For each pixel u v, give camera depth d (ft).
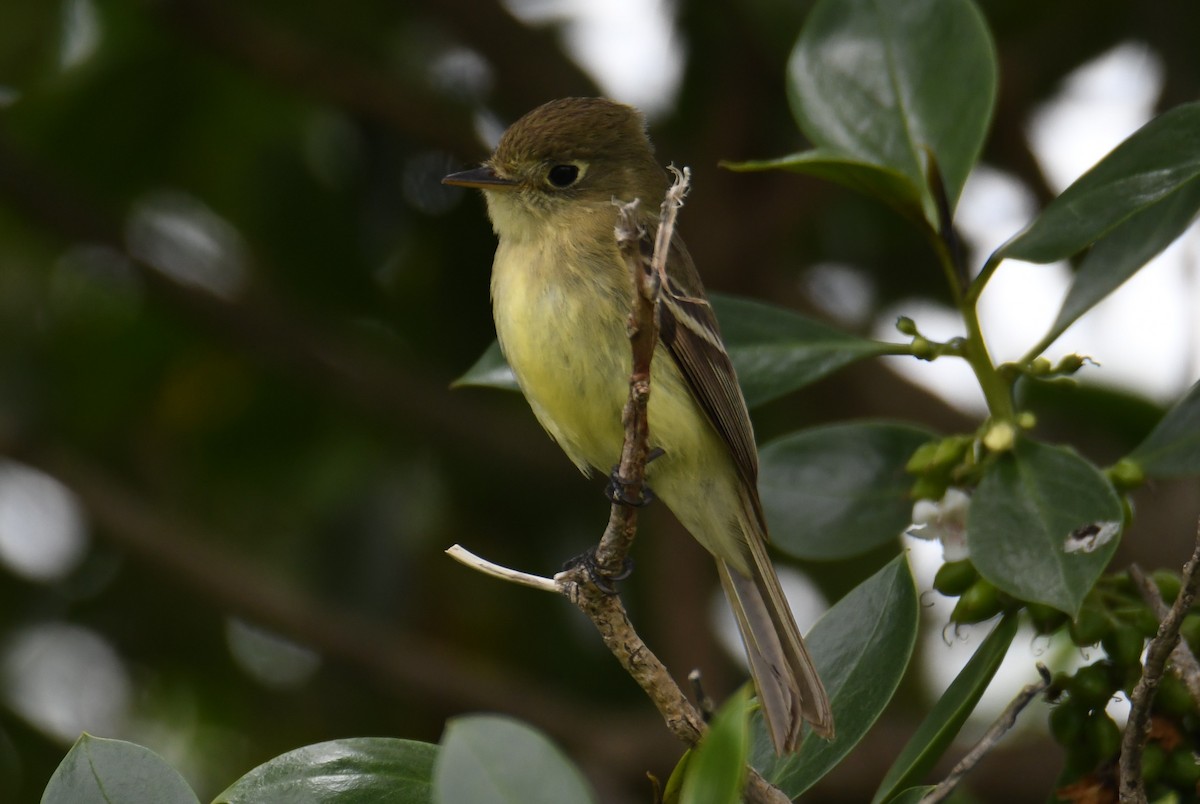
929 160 20.02
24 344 40.75
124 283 40.52
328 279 40.47
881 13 21.89
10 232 41.06
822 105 21.83
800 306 38.11
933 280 38.27
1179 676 18.53
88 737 17.29
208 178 40.70
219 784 38.55
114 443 41.11
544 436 38.86
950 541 20.26
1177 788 18.83
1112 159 19.92
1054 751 32.83
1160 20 33.55
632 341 17.85
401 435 39.45
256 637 39.93
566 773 14.05
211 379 40.45
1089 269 20.84
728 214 38.27
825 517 22.26
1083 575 18.25
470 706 35.91
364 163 39.42
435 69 40.70
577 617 39.27
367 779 17.97
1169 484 32.19
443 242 39.47
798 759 19.25
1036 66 36.04
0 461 39.32
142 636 39.50
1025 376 20.92
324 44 40.57
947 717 18.22
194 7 37.04
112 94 39.75
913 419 37.40
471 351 39.81
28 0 37.65
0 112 39.55
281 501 40.55
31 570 39.34
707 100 38.40
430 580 39.22
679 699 17.76
